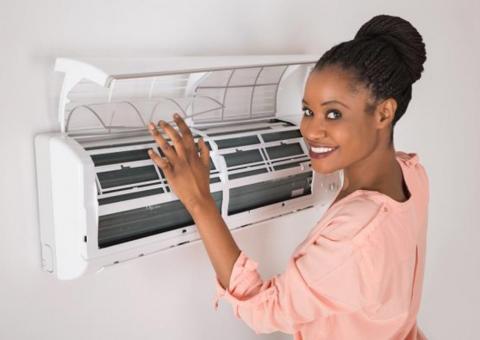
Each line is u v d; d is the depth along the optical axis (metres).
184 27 1.27
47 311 1.18
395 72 0.94
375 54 0.92
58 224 1.05
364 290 0.94
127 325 1.33
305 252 0.98
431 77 1.95
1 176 1.06
